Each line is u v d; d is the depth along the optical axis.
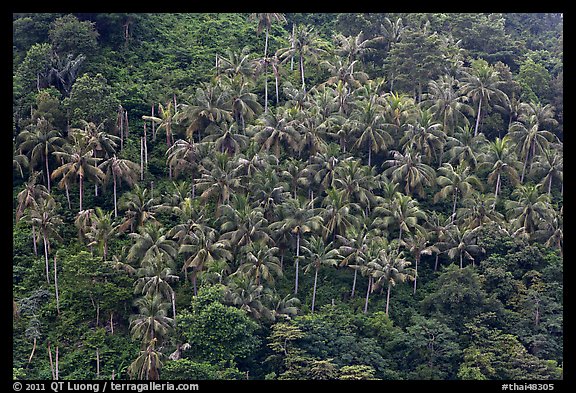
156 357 127.94
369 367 129.62
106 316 144.00
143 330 132.38
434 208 170.88
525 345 139.25
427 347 136.38
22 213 154.25
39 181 167.00
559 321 140.88
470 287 144.12
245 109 174.38
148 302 133.12
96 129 165.25
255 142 165.62
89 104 170.75
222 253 142.62
